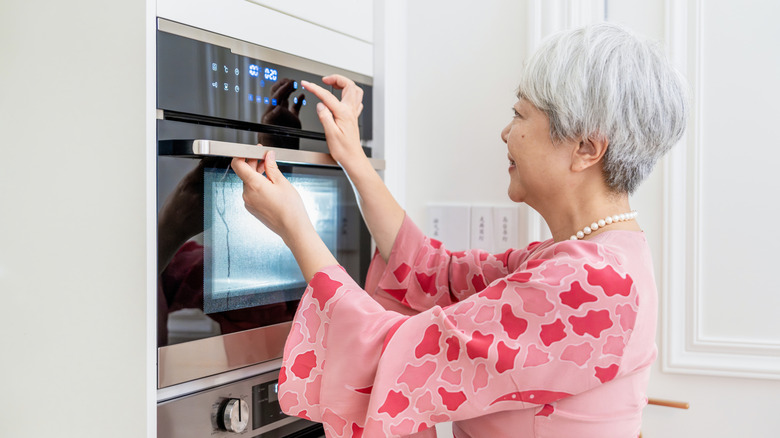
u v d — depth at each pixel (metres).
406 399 0.84
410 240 1.15
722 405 1.34
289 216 0.94
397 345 0.84
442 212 1.52
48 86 0.99
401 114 1.53
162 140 0.93
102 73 0.94
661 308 1.37
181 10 0.94
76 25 0.96
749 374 1.31
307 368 0.90
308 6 1.19
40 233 1.01
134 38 0.91
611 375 0.82
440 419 0.85
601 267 0.81
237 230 1.07
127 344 0.93
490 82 1.47
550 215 0.95
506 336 0.82
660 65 0.86
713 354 1.34
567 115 0.85
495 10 1.47
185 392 0.99
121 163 0.93
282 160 1.01
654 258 1.38
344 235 1.29
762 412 1.31
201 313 0.99
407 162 1.56
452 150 1.52
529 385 0.81
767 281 1.31
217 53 1.00
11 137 1.03
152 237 0.91
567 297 0.80
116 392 0.94
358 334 0.86
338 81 1.14
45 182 1.01
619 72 0.83
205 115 0.99
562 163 0.89
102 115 0.94
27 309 1.03
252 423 1.10
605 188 0.90
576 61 0.84
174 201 0.94
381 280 1.16
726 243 1.33
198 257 0.99
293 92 1.16
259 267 1.11
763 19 1.30
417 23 1.54
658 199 1.37
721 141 1.33
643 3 1.38
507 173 1.46
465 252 1.17
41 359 1.02
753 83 1.31
